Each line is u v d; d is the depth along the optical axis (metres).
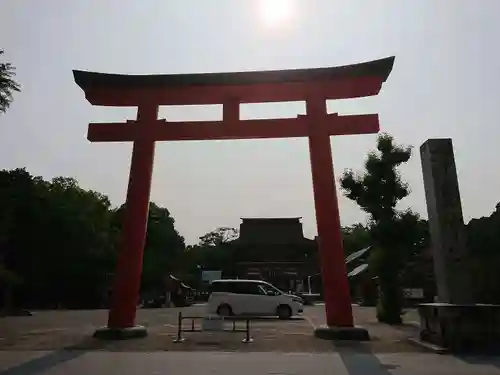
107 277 52.72
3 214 41.16
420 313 15.43
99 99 18.09
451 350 13.02
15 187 45.47
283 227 70.56
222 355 12.63
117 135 17.61
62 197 51.28
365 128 17.09
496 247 26.72
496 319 13.20
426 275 44.12
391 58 16.98
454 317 13.23
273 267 68.31
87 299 51.19
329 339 15.94
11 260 45.59
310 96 17.62
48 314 35.97
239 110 17.81
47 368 10.80
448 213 14.16
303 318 28.77
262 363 11.35
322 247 16.70
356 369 10.59
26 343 15.45
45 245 47.03
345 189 24.66
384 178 24.11
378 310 25.44
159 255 61.59
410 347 14.15
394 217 24.30
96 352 13.26
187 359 11.96
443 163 14.49
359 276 53.59
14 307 44.53
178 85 17.61
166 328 21.19
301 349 13.80
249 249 69.38
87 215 52.94
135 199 17.11
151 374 10.02
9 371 10.48
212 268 77.44
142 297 58.78
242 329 20.12
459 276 13.79
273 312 28.73
